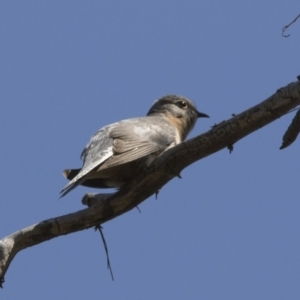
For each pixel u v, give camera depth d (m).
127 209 12.02
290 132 10.48
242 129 10.81
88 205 13.02
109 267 12.19
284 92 10.38
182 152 11.39
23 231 11.28
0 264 10.69
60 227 11.56
